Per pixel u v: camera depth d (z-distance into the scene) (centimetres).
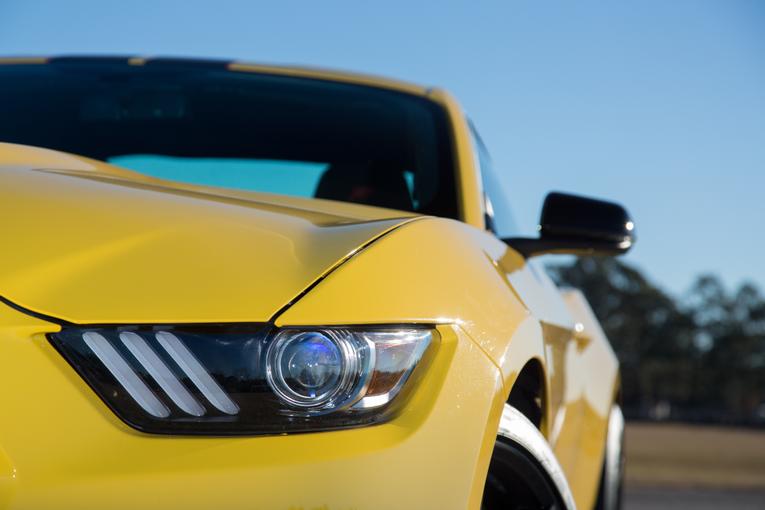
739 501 1498
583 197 303
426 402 199
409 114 337
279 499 185
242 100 347
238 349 191
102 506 181
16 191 214
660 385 15250
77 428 184
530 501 236
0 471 181
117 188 224
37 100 346
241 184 315
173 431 187
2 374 185
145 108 343
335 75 367
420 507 191
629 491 1562
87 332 189
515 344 220
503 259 258
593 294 15525
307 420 191
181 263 199
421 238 223
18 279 193
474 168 313
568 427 312
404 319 202
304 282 200
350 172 315
